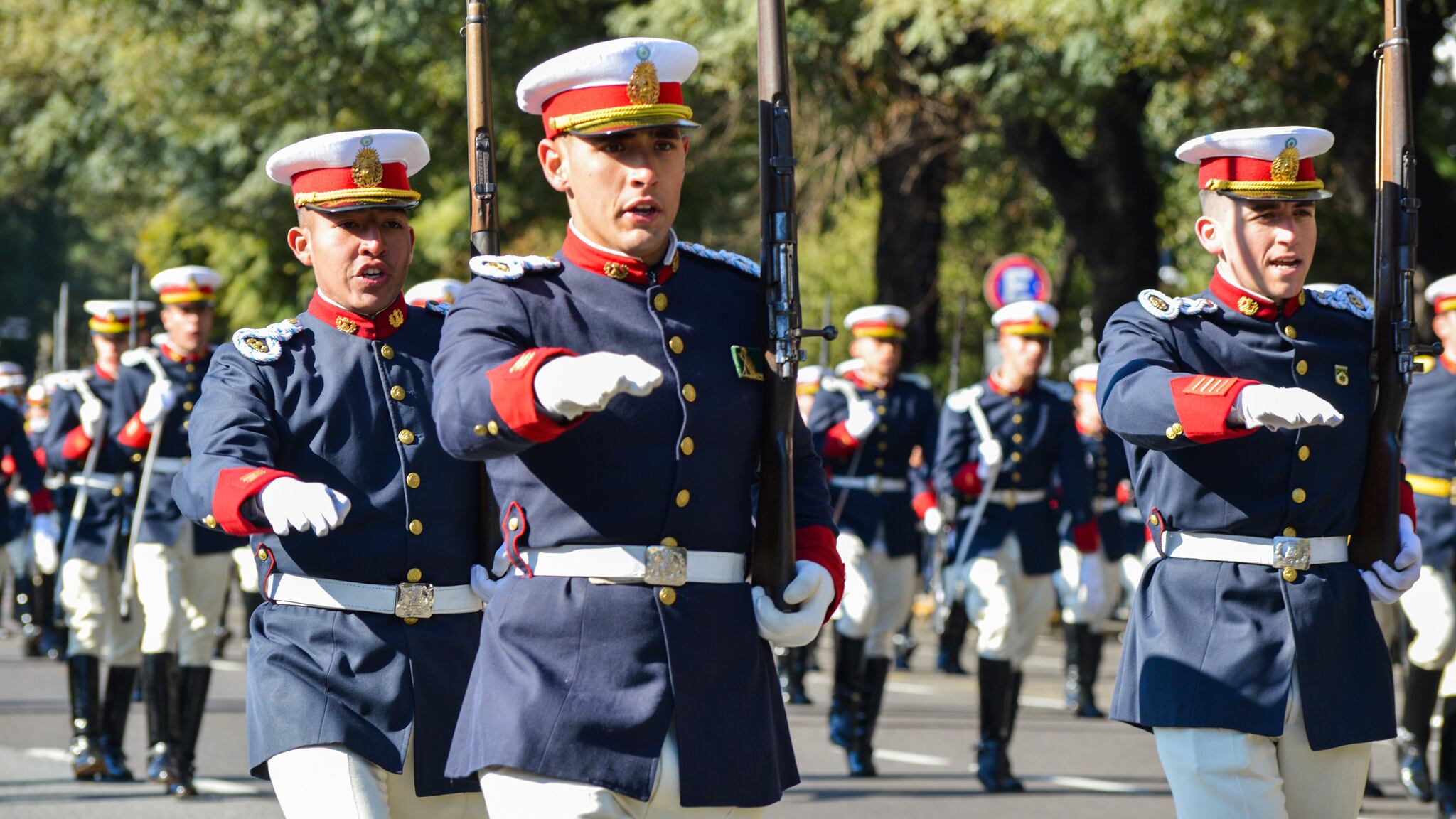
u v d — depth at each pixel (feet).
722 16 120.16
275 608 34.83
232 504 30.78
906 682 101.65
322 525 29.01
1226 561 33.91
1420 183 117.91
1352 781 34.14
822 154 139.03
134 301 67.62
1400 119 34.22
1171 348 33.78
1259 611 33.55
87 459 67.92
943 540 72.79
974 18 115.34
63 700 89.86
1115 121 135.64
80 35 166.71
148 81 150.92
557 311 26.48
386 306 36.37
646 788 25.72
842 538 71.97
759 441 27.32
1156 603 34.42
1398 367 33.99
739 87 123.85
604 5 145.28
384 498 34.63
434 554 34.78
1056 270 205.77
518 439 23.97
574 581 26.43
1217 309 34.45
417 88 148.56
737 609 26.91
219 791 63.72
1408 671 62.34
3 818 57.93
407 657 34.14
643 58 26.11
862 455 74.13
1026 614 68.03
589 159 26.45
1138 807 62.64
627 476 26.30
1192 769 33.47
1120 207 138.21
